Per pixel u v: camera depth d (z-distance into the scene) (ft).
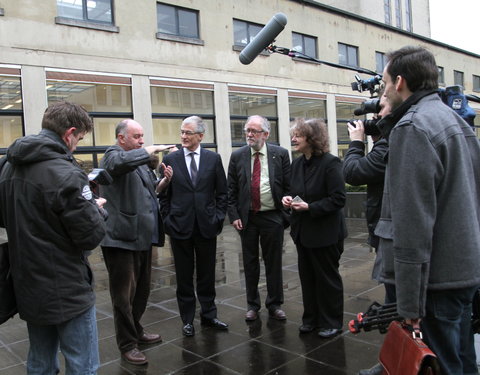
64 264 6.50
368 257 20.72
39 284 6.39
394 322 6.19
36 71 31.01
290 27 49.11
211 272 12.17
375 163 8.39
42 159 6.38
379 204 8.75
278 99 47.67
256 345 10.93
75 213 6.33
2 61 29.63
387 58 6.40
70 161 6.68
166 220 11.88
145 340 11.28
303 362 9.91
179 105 39.40
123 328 10.20
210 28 41.16
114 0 35.01
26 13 30.58
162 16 38.47
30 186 6.35
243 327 12.17
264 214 12.68
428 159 5.41
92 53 33.73
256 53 9.88
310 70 51.39
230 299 14.80
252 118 12.63
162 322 12.83
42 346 7.01
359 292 15.10
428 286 5.67
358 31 57.67
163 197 12.22
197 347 10.94
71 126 6.81
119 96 35.63
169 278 18.15
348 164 8.79
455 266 5.59
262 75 45.83
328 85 53.47
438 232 5.63
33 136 6.46
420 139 5.47
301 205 10.77
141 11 36.42
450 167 5.60
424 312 5.49
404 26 98.94
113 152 9.99
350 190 30.99
